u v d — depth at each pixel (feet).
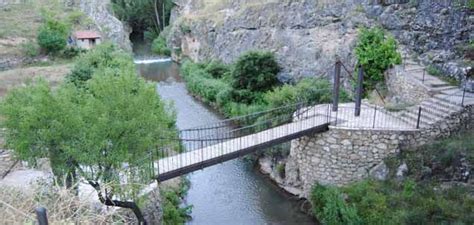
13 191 18.94
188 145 62.03
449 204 39.83
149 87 34.37
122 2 175.42
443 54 59.21
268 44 88.17
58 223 16.06
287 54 82.02
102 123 30.53
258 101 77.25
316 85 67.21
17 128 32.04
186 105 87.86
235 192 54.34
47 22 104.27
